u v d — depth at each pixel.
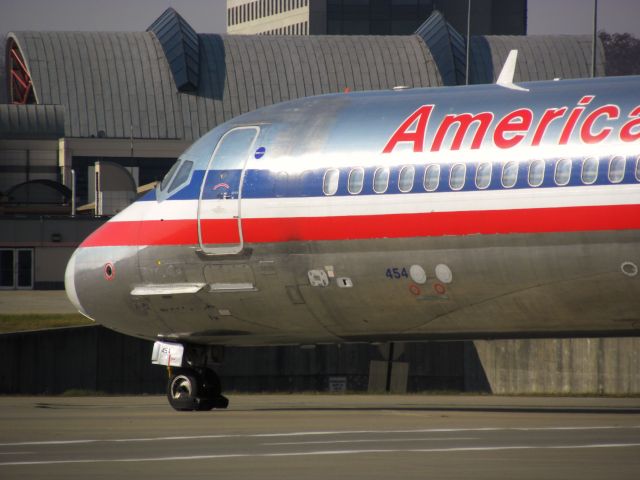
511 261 93.56
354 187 99.00
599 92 94.19
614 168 90.31
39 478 62.62
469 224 94.38
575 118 93.06
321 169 100.69
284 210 101.50
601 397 145.62
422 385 180.88
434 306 98.56
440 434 81.56
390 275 98.25
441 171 96.00
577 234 90.94
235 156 105.25
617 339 158.12
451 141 96.44
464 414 100.69
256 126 105.94
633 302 92.19
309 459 68.75
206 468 65.50
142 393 181.00
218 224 104.25
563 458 67.81
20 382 171.12
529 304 95.31
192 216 105.56
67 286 114.00
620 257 90.12
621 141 90.62
